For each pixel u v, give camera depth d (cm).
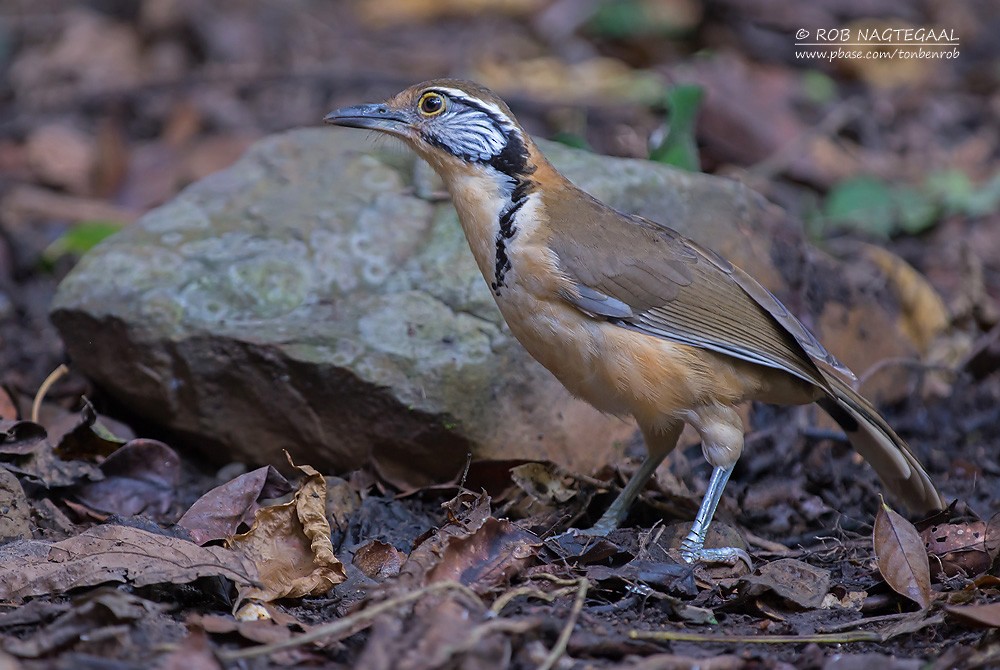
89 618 733
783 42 2194
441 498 1110
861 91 2098
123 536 853
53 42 2170
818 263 1347
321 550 876
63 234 1595
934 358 1423
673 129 1515
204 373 1129
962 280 1527
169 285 1156
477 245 1032
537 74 2073
